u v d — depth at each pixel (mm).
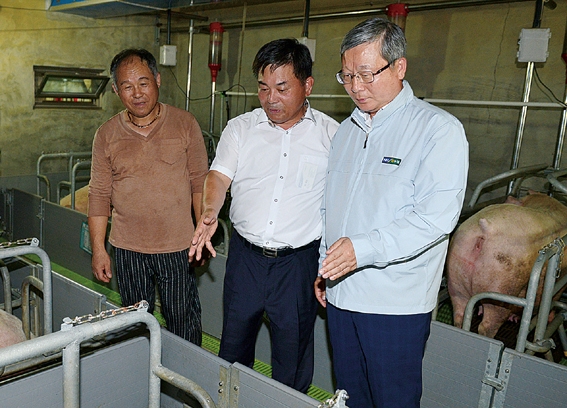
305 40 3594
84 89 4863
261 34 4805
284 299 1691
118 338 1598
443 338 1800
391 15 3475
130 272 1987
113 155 1907
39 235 3607
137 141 1888
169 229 1949
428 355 1849
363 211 1361
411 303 1356
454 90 3852
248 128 1689
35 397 1282
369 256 1209
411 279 1346
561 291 2479
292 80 1497
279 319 1710
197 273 2734
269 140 1657
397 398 1427
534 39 3020
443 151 1237
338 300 1447
